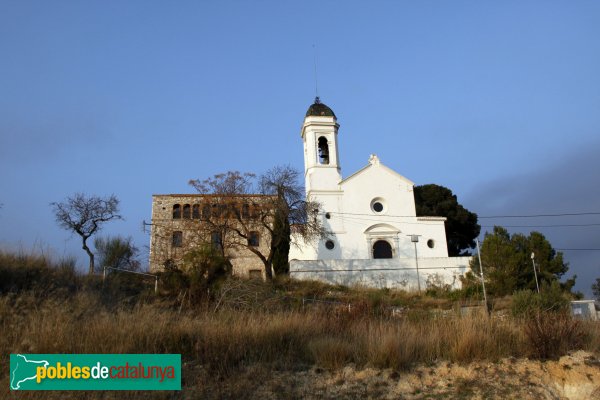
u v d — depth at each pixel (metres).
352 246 44.06
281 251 40.03
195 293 20.39
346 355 13.23
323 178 46.16
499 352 13.50
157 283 23.86
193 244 40.81
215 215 39.66
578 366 12.70
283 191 39.53
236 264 46.00
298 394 11.61
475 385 12.23
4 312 13.73
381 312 18.92
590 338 14.28
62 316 13.52
